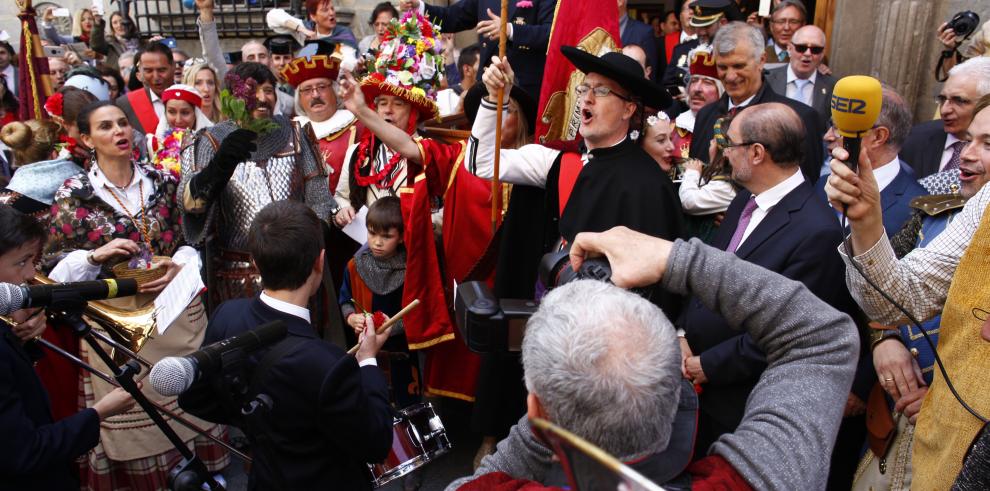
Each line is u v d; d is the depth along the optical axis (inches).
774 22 215.8
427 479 149.1
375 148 168.1
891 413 96.4
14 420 84.4
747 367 90.9
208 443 143.5
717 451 50.8
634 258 55.8
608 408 44.1
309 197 153.8
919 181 122.3
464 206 147.6
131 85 266.4
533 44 177.0
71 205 131.6
